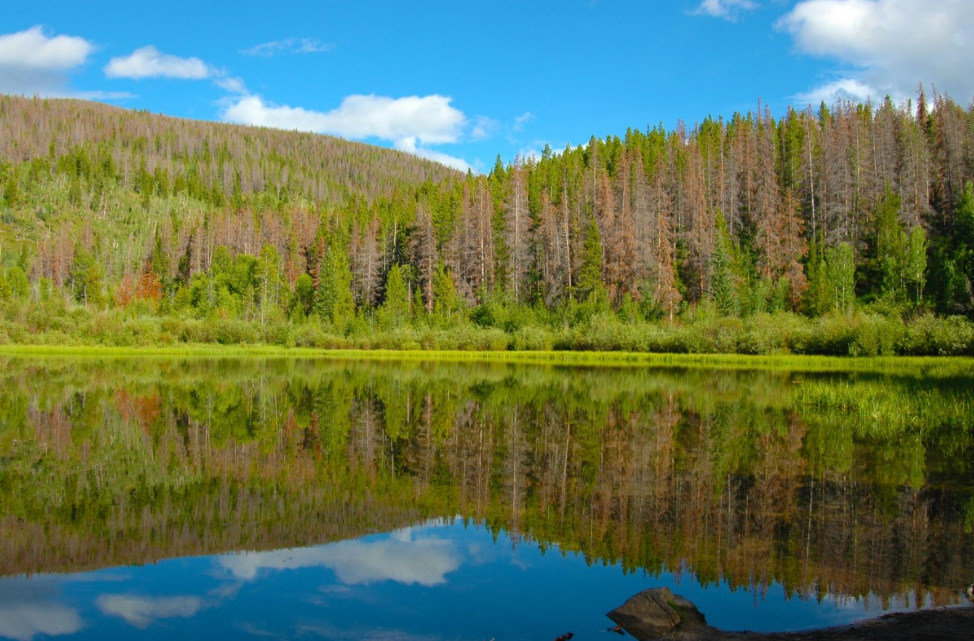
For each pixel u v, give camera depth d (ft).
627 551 39.17
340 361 214.69
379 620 30.22
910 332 193.06
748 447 71.05
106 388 127.95
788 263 274.57
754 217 306.76
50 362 196.24
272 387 132.36
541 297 305.32
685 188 327.26
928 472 59.21
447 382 144.36
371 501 50.55
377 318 290.97
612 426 85.10
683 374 161.38
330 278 310.65
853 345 193.16
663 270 270.67
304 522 45.70
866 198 291.17
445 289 293.02
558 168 381.81
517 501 50.44
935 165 299.38
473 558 38.37
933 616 28.73
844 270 244.01
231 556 39.34
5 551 40.24
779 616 29.63
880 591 32.55
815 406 102.32
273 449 70.44
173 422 87.92
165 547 40.91
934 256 247.50
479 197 334.44
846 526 43.60
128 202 585.22
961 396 100.68
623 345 234.99
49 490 53.98
